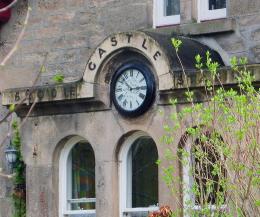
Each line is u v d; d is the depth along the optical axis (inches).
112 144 725.9
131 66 706.8
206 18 731.4
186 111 602.9
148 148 725.3
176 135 681.6
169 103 695.7
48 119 757.3
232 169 576.4
